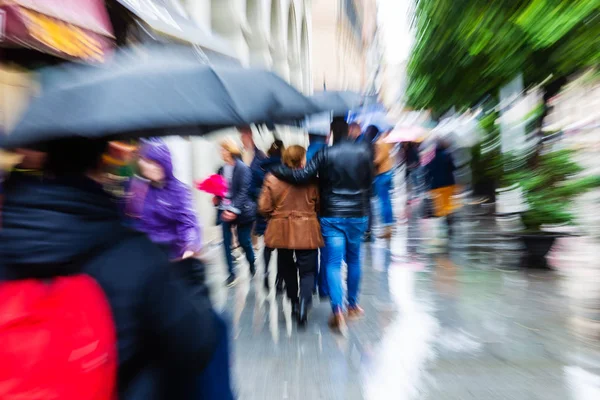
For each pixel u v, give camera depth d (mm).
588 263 9219
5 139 1936
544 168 9547
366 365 5184
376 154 9828
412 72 17531
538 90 12945
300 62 41812
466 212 15758
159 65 2285
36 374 1688
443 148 13031
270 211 6430
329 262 6457
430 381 4758
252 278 9898
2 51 6594
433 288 8344
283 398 4473
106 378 1795
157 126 2027
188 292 2023
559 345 5582
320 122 7965
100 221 1917
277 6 31516
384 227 11898
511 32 11375
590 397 4391
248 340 6066
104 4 7504
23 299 1756
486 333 6039
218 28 21797
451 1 13453
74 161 1915
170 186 4633
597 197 10297
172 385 2178
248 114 2293
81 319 1777
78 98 2006
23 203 1848
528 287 8086
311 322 6738
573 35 10617
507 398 4387
